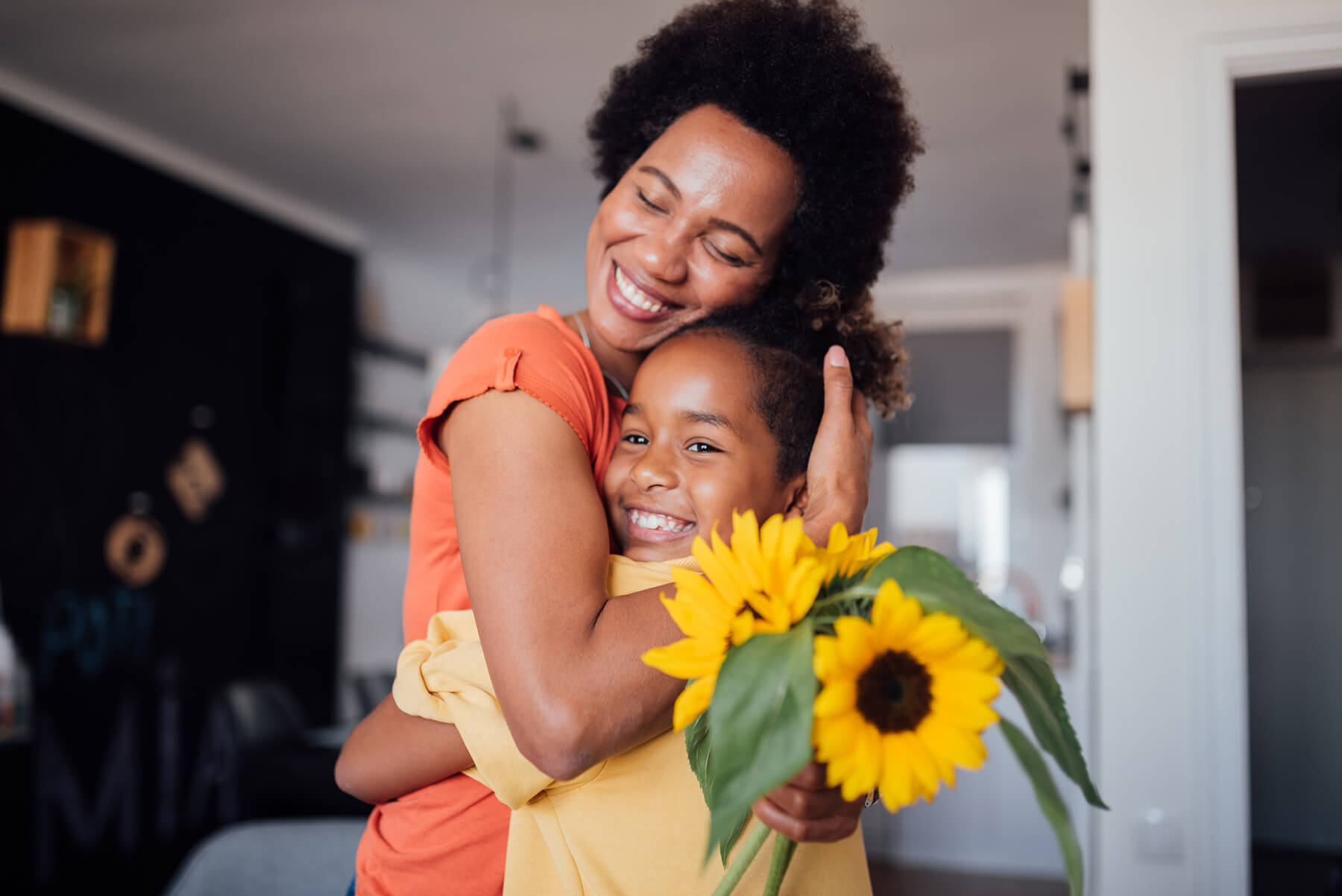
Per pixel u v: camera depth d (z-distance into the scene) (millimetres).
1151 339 1731
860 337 1004
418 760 787
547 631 642
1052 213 5082
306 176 4859
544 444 717
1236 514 1681
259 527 4930
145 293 4324
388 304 6145
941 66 3570
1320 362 4750
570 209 5285
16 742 3242
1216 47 1742
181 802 4359
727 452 798
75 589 3941
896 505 6461
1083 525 2352
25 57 3656
